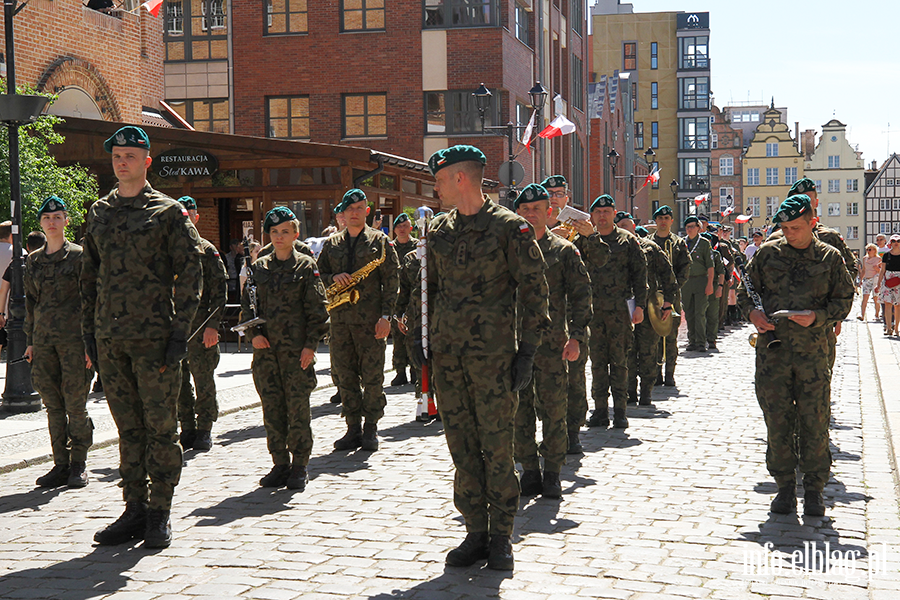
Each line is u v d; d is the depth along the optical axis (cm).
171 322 555
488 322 492
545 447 661
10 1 1124
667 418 970
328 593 467
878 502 631
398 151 3070
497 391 495
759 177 10575
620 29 8919
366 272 814
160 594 469
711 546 538
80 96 2166
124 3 2347
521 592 466
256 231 1914
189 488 699
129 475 566
